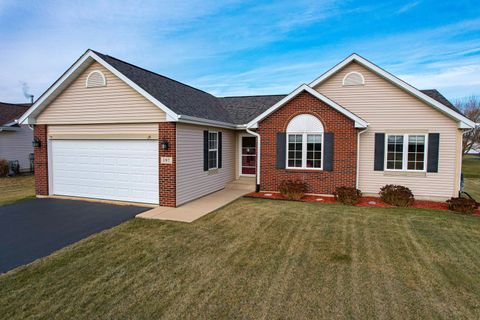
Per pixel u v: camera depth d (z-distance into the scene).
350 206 9.96
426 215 8.78
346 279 4.75
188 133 10.38
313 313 3.82
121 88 10.01
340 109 10.92
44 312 3.82
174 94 11.27
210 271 5.02
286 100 11.61
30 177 18.02
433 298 4.20
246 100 16.84
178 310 3.88
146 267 5.16
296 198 11.07
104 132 10.52
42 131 11.37
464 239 6.69
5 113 20.92
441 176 10.95
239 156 14.77
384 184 11.56
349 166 11.16
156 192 9.97
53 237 6.73
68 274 4.89
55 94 10.79
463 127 10.45
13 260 5.46
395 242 6.47
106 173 10.70
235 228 7.41
